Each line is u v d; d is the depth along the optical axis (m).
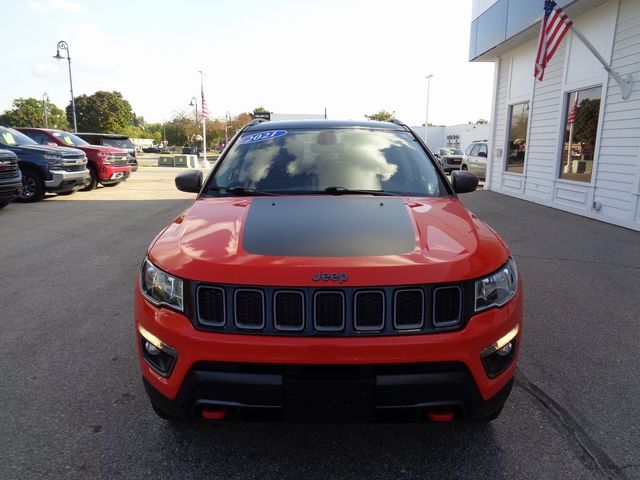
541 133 12.27
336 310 2.06
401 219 2.58
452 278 2.10
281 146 3.56
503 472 2.39
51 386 3.21
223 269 2.12
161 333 2.18
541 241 7.60
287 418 2.09
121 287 5.31
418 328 2.08
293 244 2.27
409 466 2.43
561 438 2.67
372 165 3.37
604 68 9.36
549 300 4.90
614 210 9.16
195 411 2.16
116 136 20.78
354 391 2.04
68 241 7.63
